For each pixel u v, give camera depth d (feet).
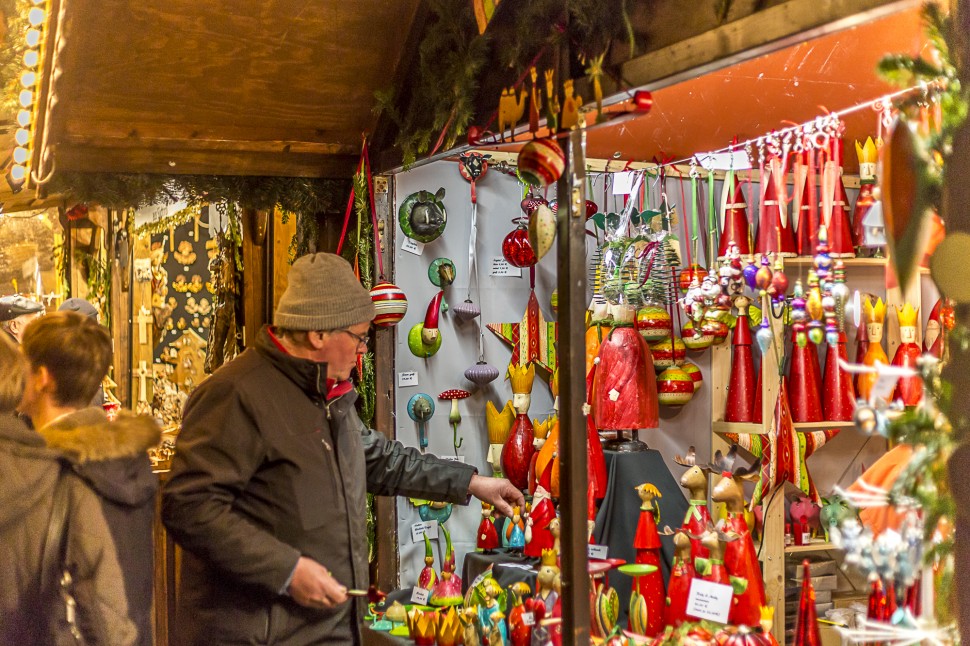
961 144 4.60
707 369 10.70
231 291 15.10
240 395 7.00
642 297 9.73
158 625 12.44
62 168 9.16
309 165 10.37
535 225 6.68
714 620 6.83
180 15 8.65
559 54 6.75
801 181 8.25
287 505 7.06
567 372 6.40
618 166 10.62
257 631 6.96
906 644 5.21
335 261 7.43
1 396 6.13
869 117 8.26
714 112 8.66
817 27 4.72
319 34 9.22
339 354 7.39
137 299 20.18
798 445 9.31
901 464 5.13
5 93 8.59
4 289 17.30
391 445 8.60
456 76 8.21
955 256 4.59
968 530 4.68
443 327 11.10
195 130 9.62
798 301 7.52
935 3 4.60
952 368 4.71
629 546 8.29
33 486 6.06
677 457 7.73
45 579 6.10
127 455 6.41
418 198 10.75
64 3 8.09
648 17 5.92
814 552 9.11
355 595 6.88
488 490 8.63
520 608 7.84
